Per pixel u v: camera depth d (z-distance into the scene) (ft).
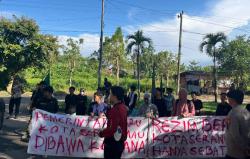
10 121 59.57
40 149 32.22
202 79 203.31
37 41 118.11
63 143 32.50
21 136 44.98
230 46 189.98
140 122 33.27
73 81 214.69
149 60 225.35
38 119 32.37
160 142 33.40
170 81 230.48
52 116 32.55
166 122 33.53
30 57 118.62
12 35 117.29
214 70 144.46
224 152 34.01
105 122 32.58
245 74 192.44
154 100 40.27
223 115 36.04
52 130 32.45
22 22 117.39
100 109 37.32
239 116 19.38
